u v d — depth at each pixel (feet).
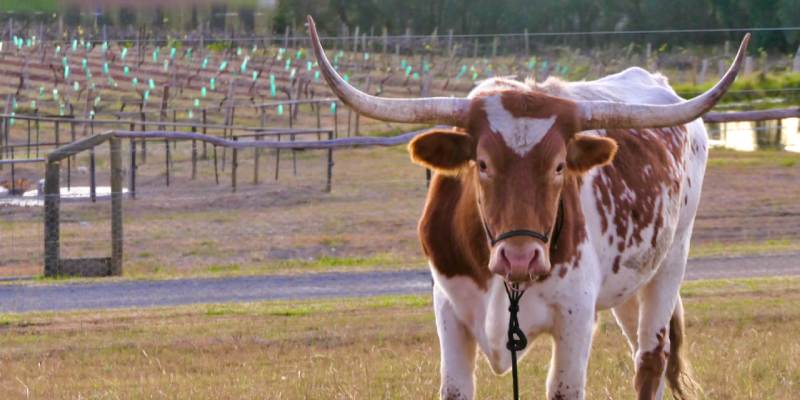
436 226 19.75
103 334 40.73
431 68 161.58
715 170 93.04
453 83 158.30
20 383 31.07
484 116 17.88
